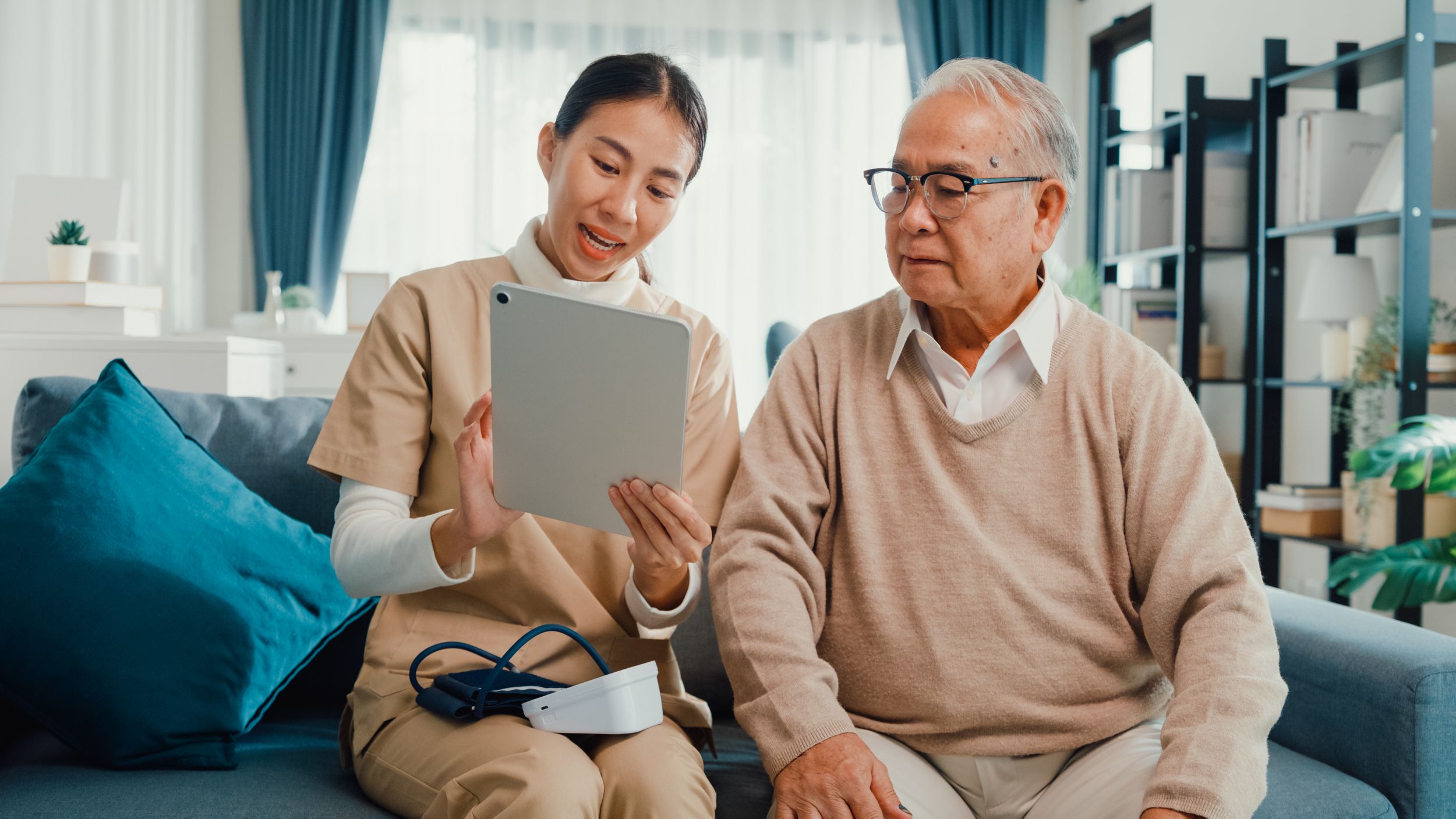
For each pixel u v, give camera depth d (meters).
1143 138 4.15
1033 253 1.21
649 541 1.07
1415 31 2.72
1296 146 3.32
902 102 5.22
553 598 1.16
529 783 0.92
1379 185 3.06
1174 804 0.95
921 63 5.07
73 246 2.75
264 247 4.68
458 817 0.95
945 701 1.12
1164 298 4.16
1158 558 1.12
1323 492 3.18
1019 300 1.25
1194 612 1.09
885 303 1.30
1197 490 1.13
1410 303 2.72
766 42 5.11
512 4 4.91
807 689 1.05
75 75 3.53
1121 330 1.23
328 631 1.36
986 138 1.15
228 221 4.75
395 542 1.07
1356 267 3.14
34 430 1.41
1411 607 2.80
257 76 4.66
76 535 1.17
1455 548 2.47
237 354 2.68
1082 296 4.42
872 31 5.17
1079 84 5.26
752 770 1.26
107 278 2.85
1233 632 1.04
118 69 3.86
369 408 1.16
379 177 4.86
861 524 1.17
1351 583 2.60
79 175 3.54
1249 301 3.79
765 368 5.13
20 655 1.11
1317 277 3.19
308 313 4.39
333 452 1.15
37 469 1.22
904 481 1.19
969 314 1.22
